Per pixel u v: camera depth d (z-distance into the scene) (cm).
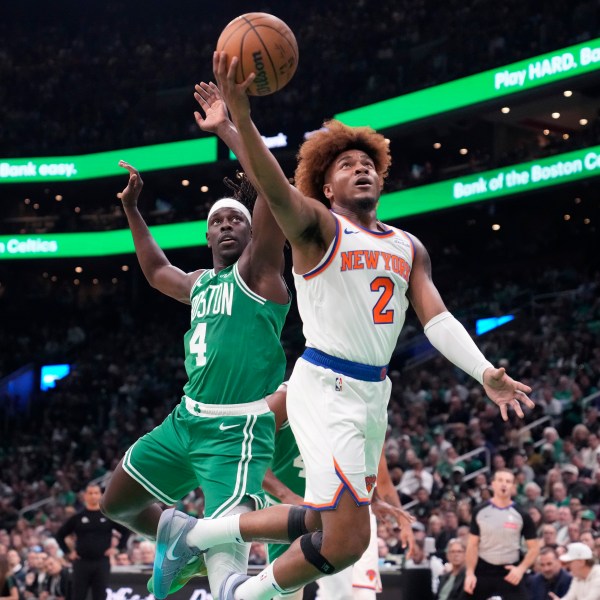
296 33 3766
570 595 1033
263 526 518
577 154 2667
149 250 676
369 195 522
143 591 1013
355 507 490
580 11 2678
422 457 2002
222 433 573
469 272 3394
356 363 505
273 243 587
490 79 2752
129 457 599
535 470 1738
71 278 4166
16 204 3981
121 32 4159
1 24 4266
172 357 3541
